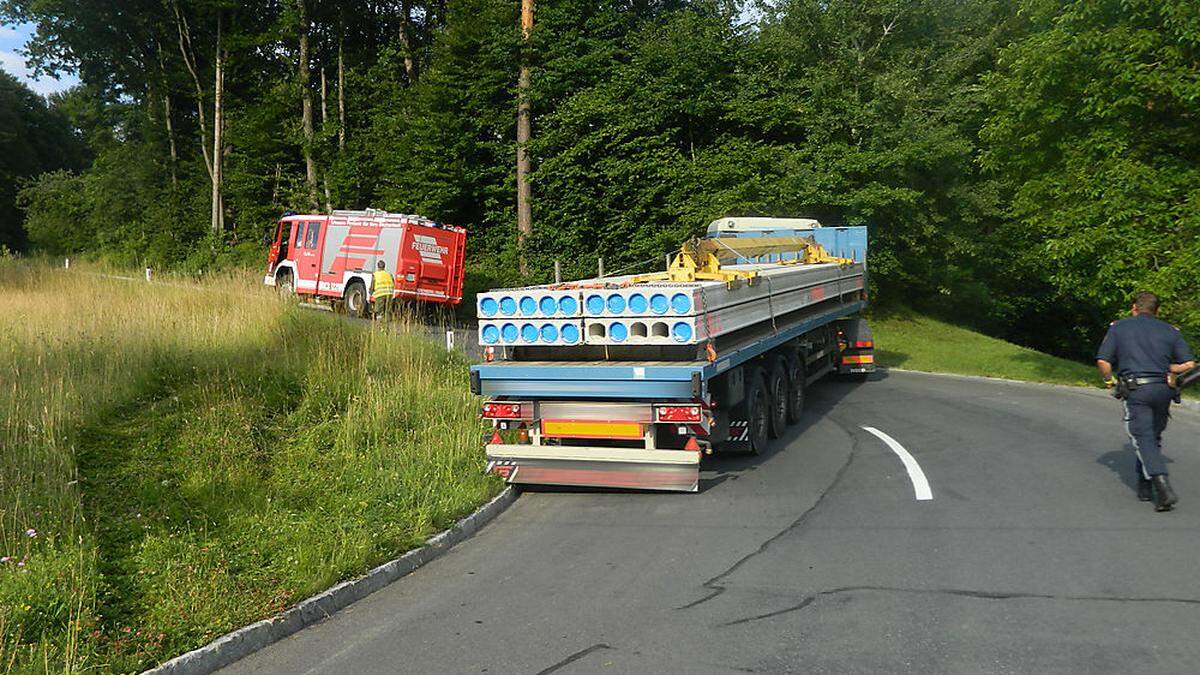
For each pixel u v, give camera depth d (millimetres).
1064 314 34781
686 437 8648
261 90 42625
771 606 5207
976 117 25406
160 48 43406
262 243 39719
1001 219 27453
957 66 25188
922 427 11531
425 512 7410
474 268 31422
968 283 28734
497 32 31734
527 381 8344
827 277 13734
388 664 4734
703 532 7000
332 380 11445
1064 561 5738
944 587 5355
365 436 9875
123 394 10227
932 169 24516
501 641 4938
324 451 9469
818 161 24500
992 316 32406
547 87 30422
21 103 64438
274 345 12961
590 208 28922
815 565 5953
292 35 39312
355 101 40688
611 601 5484
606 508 8055
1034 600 5051
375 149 37000
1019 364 20422
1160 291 12859
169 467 8391
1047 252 14492
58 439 8477
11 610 4961
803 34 26688
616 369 8023
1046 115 14273
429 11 39781
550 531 7375
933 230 24516
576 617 5234
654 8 36969
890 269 25141
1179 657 4199
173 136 47562
